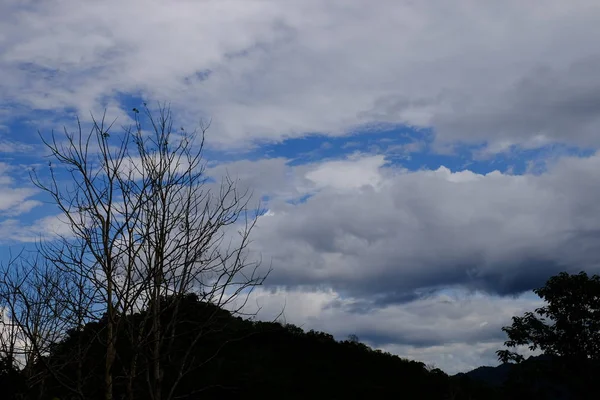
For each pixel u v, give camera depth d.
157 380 8.13
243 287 9.16
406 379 40.84
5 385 9.92
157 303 8.24
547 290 21.41
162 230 8.46
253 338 40.03
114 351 7.89
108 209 8.42
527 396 21.39
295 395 29.39
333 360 41.00
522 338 21.47
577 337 20.70
